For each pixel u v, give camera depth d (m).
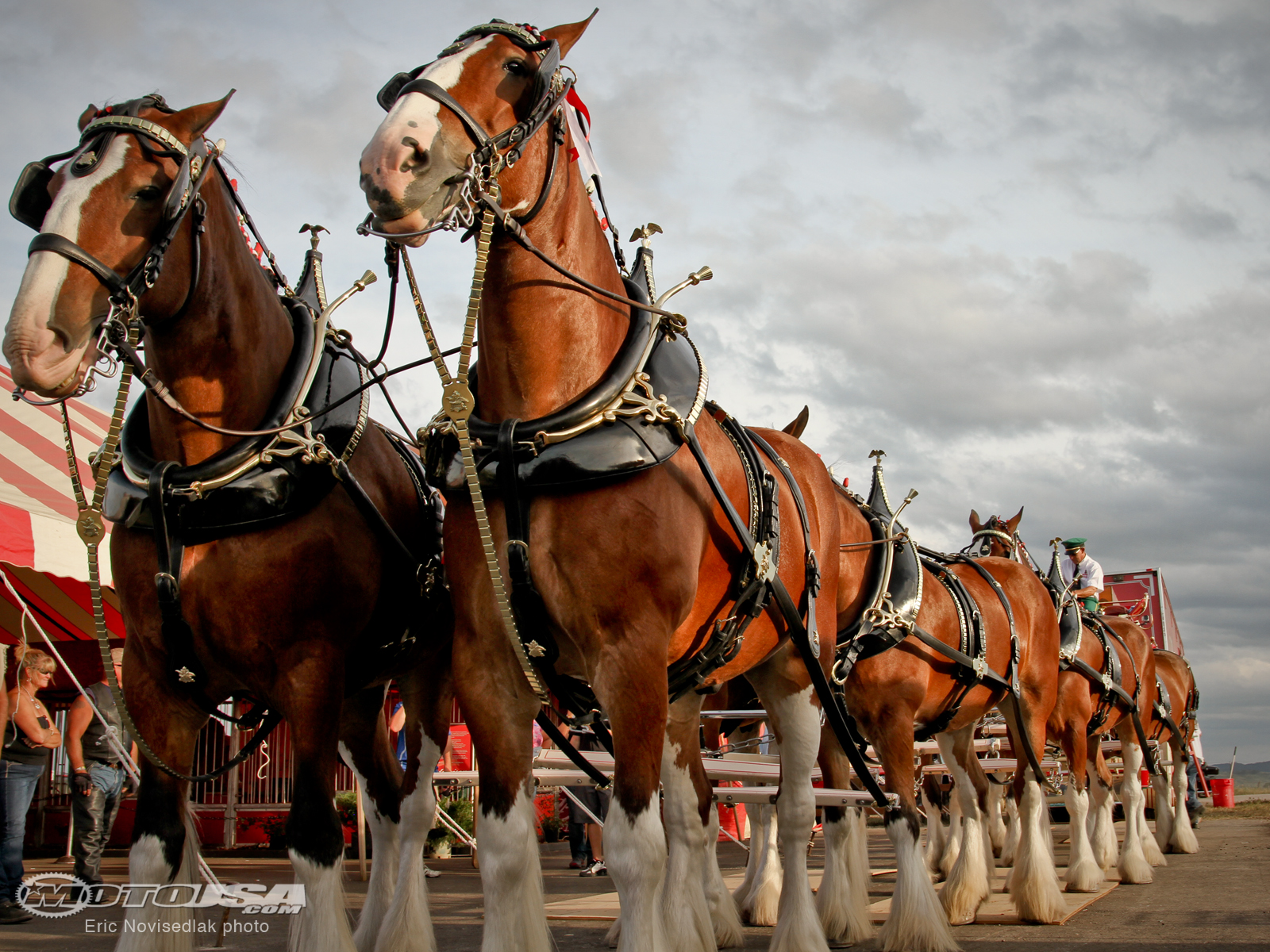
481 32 3.24
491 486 3.14
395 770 4.70
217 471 3.46
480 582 3.16
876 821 17.23
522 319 3.21
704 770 4.73
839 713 4.36
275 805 11.25
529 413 3.23
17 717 6.34
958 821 8.25
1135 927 5.89
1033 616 7.39
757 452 3.98
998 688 6.67
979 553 9.33
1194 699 15.25
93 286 3.15
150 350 3.59
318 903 3.38
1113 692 9.18
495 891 3.06
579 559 3.06
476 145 3.03
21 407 7.54
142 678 3.55
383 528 3.81
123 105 3.45
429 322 3.24
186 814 3.60
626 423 3.18
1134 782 10.04
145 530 3.52
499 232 3.18
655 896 2.92
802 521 4.34
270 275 4.42
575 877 9.16
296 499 3.53
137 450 3.62
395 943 4.21
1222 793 22.88
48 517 6.37
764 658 4.21
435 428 3.40
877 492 6.26
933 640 5.74
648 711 3.02
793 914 4.32
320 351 3.92
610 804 2.97
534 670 3.09
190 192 3.36
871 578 5.51
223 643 3.49
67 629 9.52
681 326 3.53
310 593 3.55
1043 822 7.34
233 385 3.61
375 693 4.61
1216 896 7.34
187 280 3.44
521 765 3.16
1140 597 17.91
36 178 3.41
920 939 4.93
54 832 11.36
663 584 3.11
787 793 4.45
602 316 3.35
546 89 3.14
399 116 2.95
